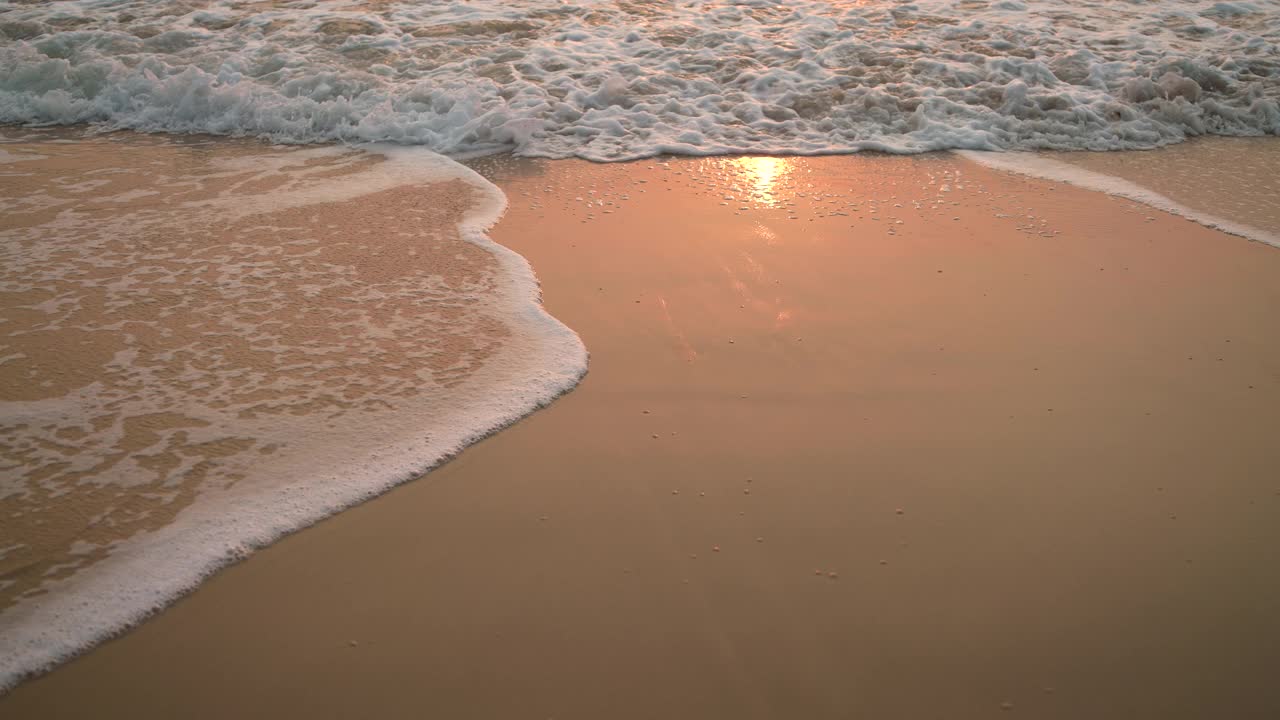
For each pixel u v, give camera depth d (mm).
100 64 6242
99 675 2074
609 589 2324
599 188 4836
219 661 2109
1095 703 2027
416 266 3951
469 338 3418
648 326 3520
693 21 7230
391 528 2520
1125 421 2980
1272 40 6820
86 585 2303
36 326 3420
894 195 4762
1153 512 2594
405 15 7285
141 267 3883
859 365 3268
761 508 2602
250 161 5199
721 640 2182
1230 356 3332
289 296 3686
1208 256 4078
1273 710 2008
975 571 2389
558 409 3035
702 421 2975
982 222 4430
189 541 2449
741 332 3480
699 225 4395
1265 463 2789
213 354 3289
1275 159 5270
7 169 4980
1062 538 2498
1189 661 2129
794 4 7621
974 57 6488
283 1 7609
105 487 2639
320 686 2049
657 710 2004
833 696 2041
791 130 5633
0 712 1982
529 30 7004
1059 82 6203
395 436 2879
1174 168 5145
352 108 5727
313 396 3068
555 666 2107
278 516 2545
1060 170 5117
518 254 4074
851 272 3924
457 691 2041
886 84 6125
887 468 2764
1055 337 3447
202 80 5887
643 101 5922
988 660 2131
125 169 5039
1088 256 4078
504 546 2461
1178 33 7031
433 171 5055
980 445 2865
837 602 2291
